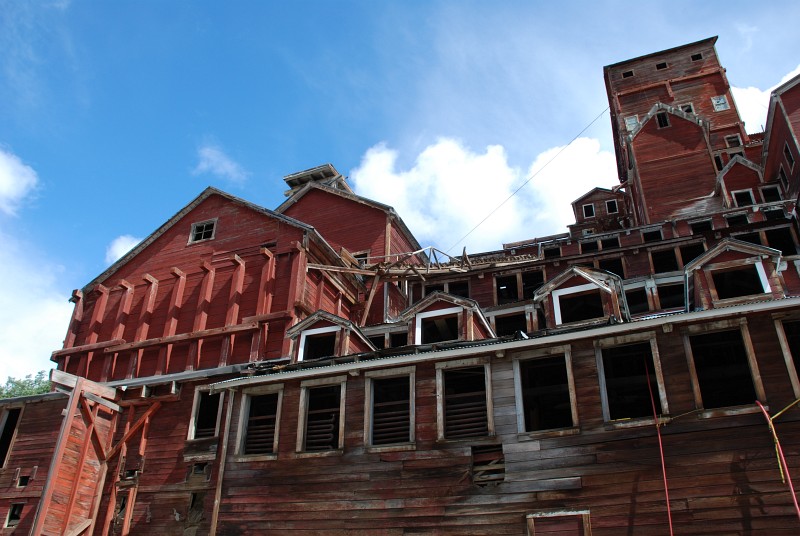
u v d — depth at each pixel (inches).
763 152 1427.2
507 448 689.0
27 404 1058.7
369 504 714.2
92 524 944.3
